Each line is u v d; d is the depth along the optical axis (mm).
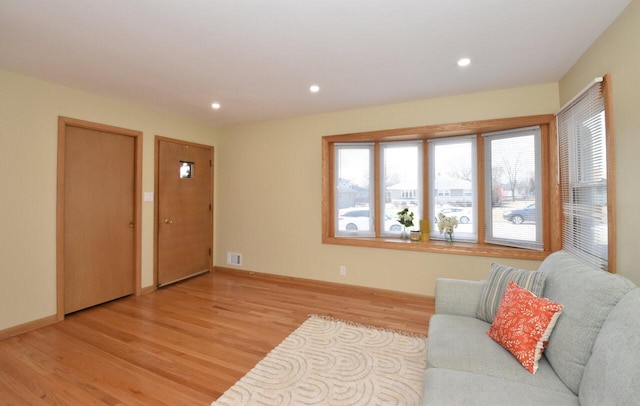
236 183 4551
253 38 2082
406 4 1723
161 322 2842
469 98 3221
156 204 3801
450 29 1989
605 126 1970
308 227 4059
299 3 1703
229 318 2936
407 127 3482
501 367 1400
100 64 2465
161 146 3852
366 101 3455
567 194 2660
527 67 2582
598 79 1967
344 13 1804
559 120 2787
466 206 3553
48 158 2807
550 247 2957
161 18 1836
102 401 1756
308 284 4039
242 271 4512
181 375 2008
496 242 3328
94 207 3203
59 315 2859
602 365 1087
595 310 1282
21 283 2631
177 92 3137
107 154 3314
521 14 1833
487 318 1853
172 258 4027
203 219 4508
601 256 2107
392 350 2301
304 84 2934
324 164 3912
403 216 3734
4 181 2535
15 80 2600
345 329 2674
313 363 2131
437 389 1251
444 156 3648
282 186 4215
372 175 3943
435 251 3395
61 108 2898
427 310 3135
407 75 2734
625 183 1812
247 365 2123
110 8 1729
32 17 1808
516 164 3188
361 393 1804
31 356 2240
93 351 2312
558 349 1367
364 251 3746
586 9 1788
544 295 1706
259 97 3307
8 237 2559
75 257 3045
